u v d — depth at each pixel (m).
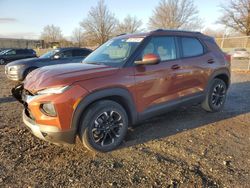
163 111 4.32
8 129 4.67
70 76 3.35
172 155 3.60
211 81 5.15
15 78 9.66
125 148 3.82
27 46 66.06
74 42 55.75
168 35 4.48
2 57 22.78
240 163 3.37
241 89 8.49
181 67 4.46
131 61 3.85
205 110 5.52
